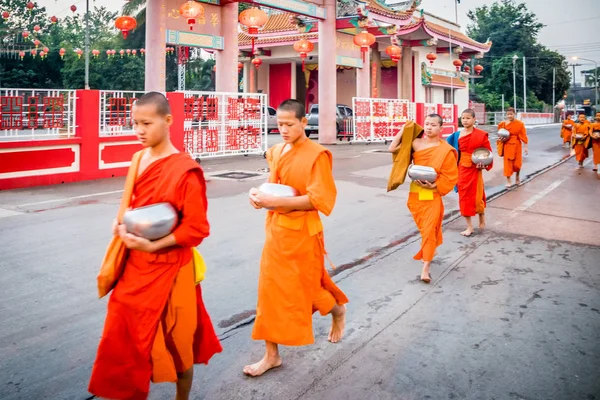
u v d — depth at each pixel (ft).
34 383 10.19
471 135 22.00
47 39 148.97
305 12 64.23
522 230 23.63
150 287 7.92
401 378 10.58
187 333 8.38
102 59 137.90
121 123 39.01
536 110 192.75
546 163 52.42
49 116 34.27
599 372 10.81
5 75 130.31
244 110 51.06
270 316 10.37
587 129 47.39
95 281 16.03
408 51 99.50
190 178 7.98
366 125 72.69
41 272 16.74
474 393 9.99
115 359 7.89
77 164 36.14
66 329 12.69
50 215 24.91
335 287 11.41
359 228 23.43
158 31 48.32
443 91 119.65
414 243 21.21
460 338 12.47
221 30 54.08
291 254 10.21
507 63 189.06
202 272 8.80
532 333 12.74
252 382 10.41
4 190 31.89
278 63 109.19
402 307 14.44
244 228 22.82
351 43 74.02
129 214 7.63
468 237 22.41
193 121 45.91
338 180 37.81
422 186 16.37
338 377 10.64
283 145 10.82
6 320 13.12
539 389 10.13
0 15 142.82
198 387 10.18
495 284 16.38
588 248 20.57
